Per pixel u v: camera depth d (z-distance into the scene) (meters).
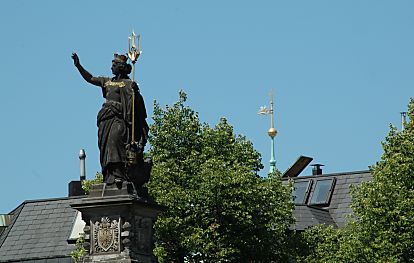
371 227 138.38
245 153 144.25
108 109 93.19
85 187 136.62
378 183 139.00
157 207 94.25
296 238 146.62
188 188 136.62
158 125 142.25
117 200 91.38
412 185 140.12
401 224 137.12
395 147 142.88
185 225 133.88
